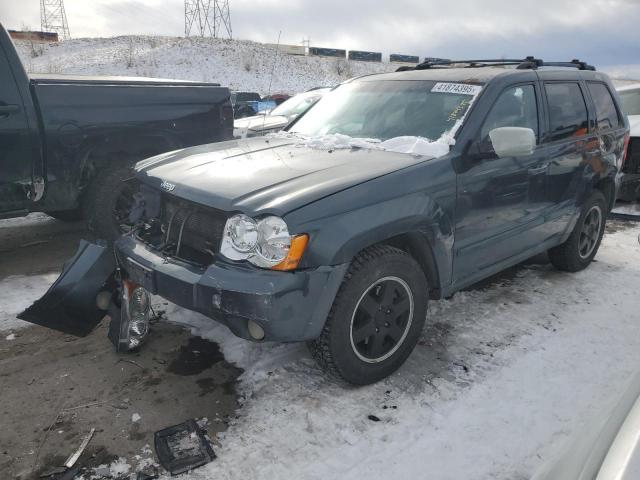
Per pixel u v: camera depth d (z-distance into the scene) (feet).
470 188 10.43
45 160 14.34
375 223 8.63
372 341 9.43
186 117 16.99
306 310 8.14
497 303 13.15
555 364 10.42
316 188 8.46
